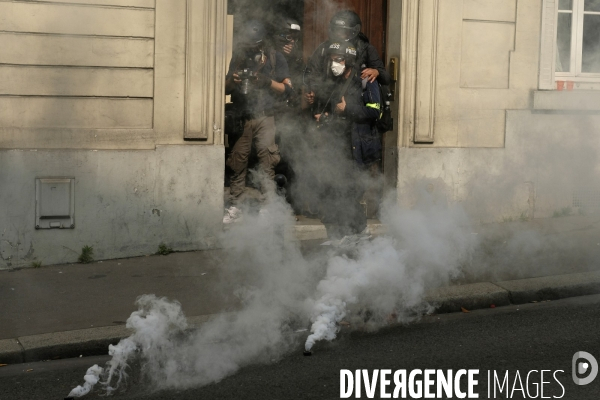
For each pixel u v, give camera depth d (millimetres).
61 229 7422
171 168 7727
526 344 5438
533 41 9016
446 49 8680
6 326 5719
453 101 8773
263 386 4707
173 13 7648
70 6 7305
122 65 7535
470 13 8742
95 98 7477
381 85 7277
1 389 4781
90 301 6328
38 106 7281
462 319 6066
